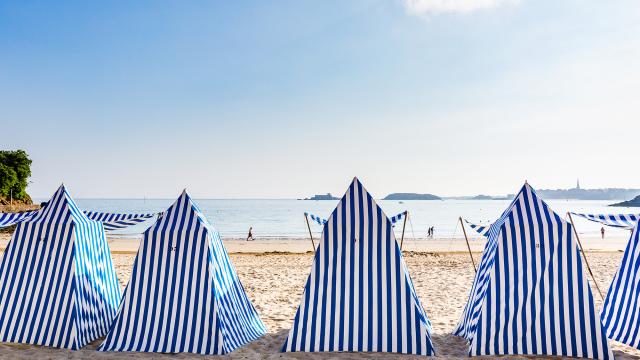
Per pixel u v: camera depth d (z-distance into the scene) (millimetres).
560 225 5730
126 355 5684
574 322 5562
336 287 5945
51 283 6070
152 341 5883
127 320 5984
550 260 5703
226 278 6539
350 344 5816
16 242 6195
